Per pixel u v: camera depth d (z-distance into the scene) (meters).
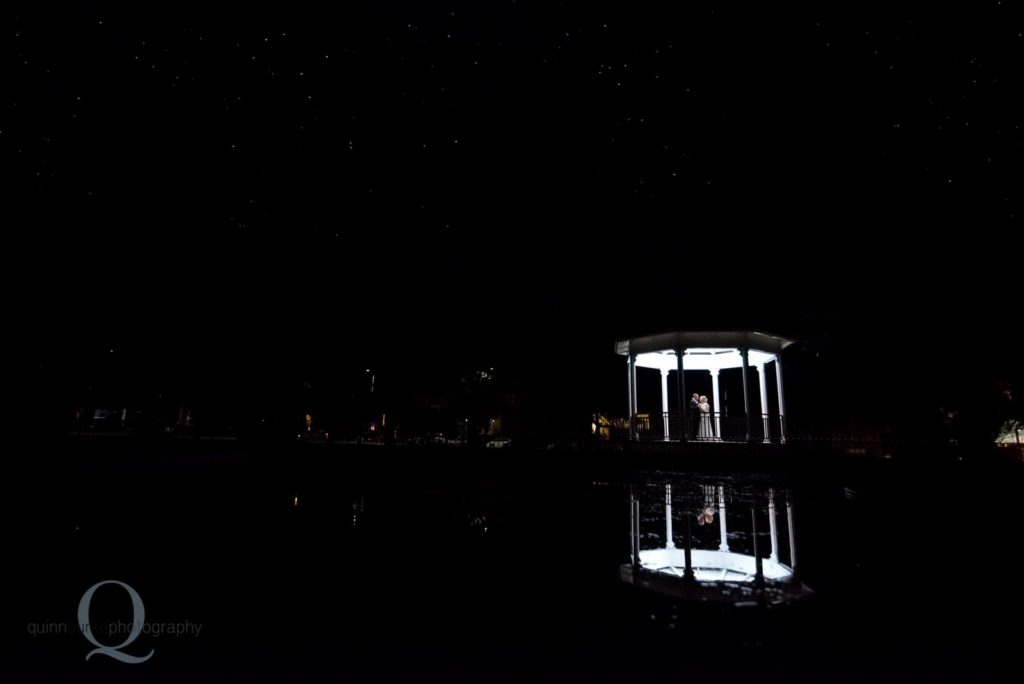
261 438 18.86
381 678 2.64
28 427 12.96
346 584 4.26
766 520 7.25
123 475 12.78
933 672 2.64
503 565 4.79
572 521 7.16
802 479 13.41
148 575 4.52
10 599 3.83
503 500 9.36
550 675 2.65
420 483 12.65
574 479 13.61
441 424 29.59
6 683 2.60
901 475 13.10
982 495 9.77
